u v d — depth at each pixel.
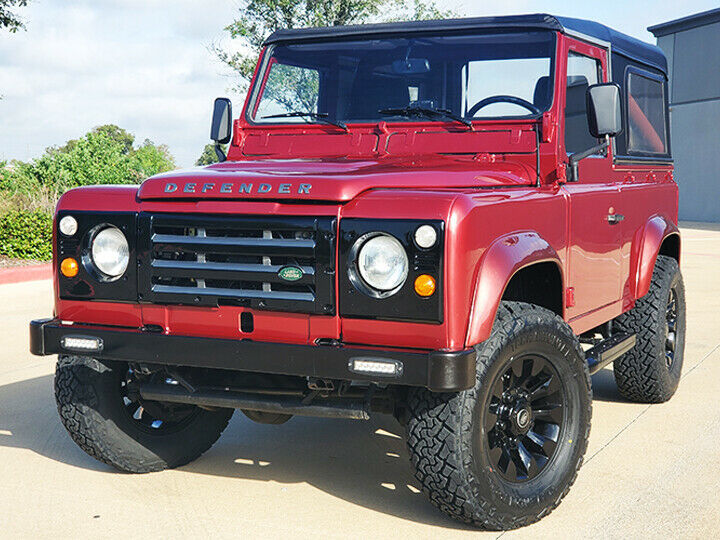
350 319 3.48
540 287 4.24
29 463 4.65
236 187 3.66
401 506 4.04
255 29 23.89
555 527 3.78
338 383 3.74
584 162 4.69
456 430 3.49
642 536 3.67
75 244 3.94
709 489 4.21
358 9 23.23
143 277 3.82
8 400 5.97
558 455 3.95
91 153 20.33
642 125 5.74
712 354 7.40
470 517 3.61
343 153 4.66
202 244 3.69
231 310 3.69
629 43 5.59
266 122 4.95
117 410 4.33
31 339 4.04
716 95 33.47
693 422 5.40
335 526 3.79
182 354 3.74
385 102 4.75
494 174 4.04
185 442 4.59
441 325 3.35
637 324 5.65
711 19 33.31
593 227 4.67
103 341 3.88
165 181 3.83
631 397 5.88
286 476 4.48
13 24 18.14
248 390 3.92
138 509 4.00
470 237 3.41
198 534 3.71
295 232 3.54
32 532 3.72
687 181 34.97
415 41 4.76
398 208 3.41
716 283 12.42
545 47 4.50
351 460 4.75
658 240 5.57
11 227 14.07
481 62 4.59
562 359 3.93
